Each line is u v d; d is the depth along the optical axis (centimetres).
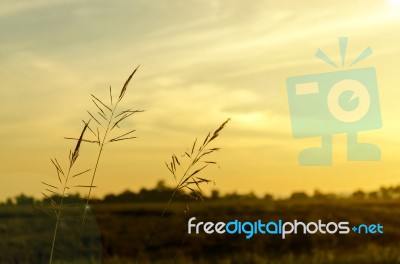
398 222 2906
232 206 3142
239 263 2159
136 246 2523
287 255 2331
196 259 2391
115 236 2652
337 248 2461
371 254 2048
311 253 2358
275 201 3400
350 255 2097
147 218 2953
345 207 3262
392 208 3250
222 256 2411
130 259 2327
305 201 3509
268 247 2562
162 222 2838
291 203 3444
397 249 2114
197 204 3094
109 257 2398
